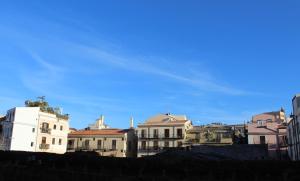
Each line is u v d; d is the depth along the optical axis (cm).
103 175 3294
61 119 8250
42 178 3600
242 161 3053
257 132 7338
